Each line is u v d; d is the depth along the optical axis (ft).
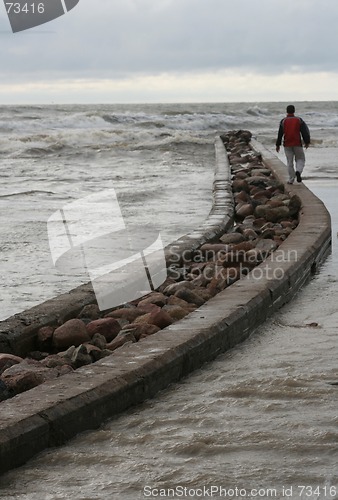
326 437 12.42
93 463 11.85
